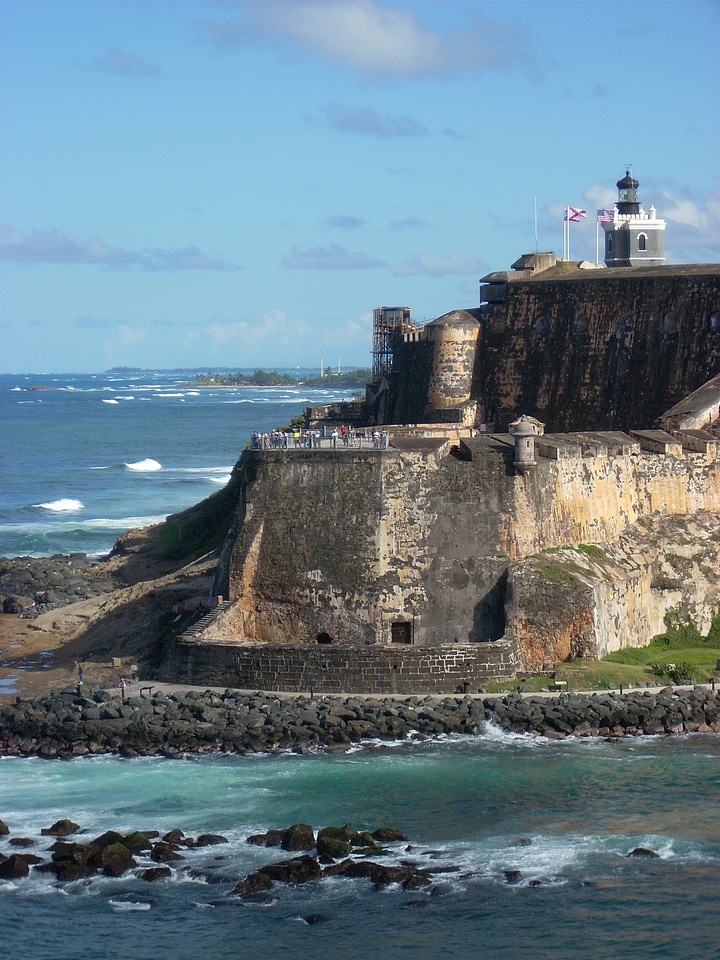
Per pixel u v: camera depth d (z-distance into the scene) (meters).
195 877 66.94
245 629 95.56
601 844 69.31
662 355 127.38
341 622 93.56
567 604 91.44
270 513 96.06
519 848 68.94
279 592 94.81
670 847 68.81
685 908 63.56
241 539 96.06
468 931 62.12
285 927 62.72
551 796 74.69
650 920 62.62
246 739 82.38
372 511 93.81
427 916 63.38
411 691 87.06
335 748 81.44
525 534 94.25
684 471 107.06
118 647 102.19
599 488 101.00
